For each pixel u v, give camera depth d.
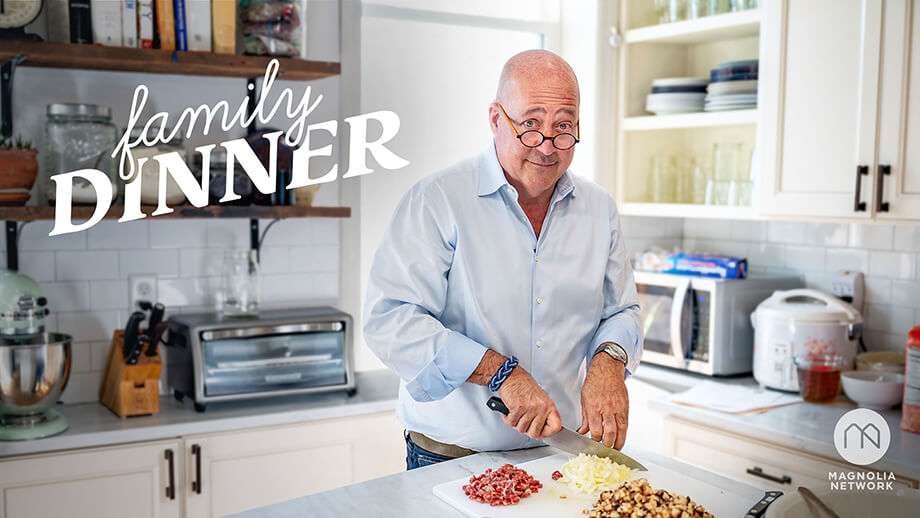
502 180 1.95
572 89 1.84
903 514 1.54
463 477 1.79
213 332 2.68
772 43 2.86
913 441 2.37
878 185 2.56
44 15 2.67
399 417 2.11
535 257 1.99
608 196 2.12
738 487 1.73
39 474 2.40
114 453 2.48
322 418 2.78
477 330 1.97
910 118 2.49
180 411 2.71
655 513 1.48
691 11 3.24
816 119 2.74
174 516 2.58
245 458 2.67
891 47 2.52
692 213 3.21
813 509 1.50
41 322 2.55
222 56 2.70
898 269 2.95
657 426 3.03
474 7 3.43
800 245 3.27
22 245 2.72
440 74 3.43
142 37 2.62
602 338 2.03
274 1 2.81
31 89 2.71
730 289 3.03
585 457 1.75
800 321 2.79
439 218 1.95
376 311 1.93
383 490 1.71
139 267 2.89
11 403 2.40
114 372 2.70
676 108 3.29
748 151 3.38
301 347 2.82
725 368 3.06
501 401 1.79
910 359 2.44
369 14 3.21
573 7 3.53
